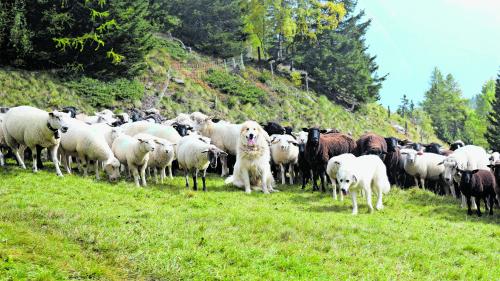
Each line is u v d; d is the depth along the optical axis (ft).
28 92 103.14
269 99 157.79
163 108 121.80
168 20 171.53
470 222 46.11
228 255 30.48
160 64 144.56
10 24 109.81
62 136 54.13
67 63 114.73
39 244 29.37
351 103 198.29
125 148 54.03
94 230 33.53
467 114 330.34
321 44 195.11
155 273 27.50
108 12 120.37
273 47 220.23
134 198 46.50
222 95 144.97
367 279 27.86
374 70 216.95
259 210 45.16
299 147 59.98
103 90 114.52
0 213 36.19
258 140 56.59
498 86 197.88
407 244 35.86
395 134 192.13
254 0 192.13
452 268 31.19
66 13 115.55
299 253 31.76
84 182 50.01
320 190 59.16
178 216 39.96
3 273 24.54
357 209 48.42
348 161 47.50
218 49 178.60
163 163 55.83
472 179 49.16
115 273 27.20
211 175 67.15
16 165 55.88
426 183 68.23
